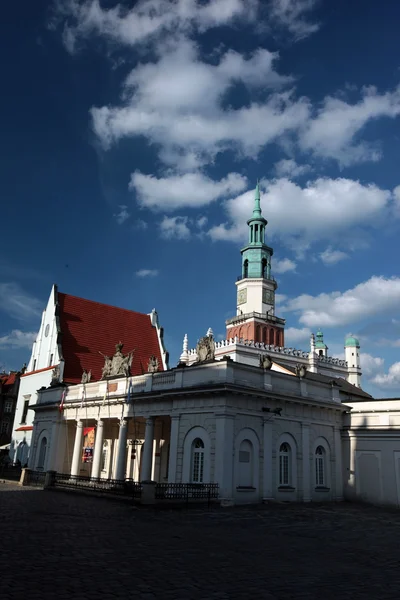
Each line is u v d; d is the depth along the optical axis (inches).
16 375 3083.2
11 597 324.2
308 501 1277.1
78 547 507.5
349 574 450.9
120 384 1429.6
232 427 1112.2
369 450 1412.4
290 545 597.3
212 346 1229.1
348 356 4084.6
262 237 3447.3
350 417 1471.5
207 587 377.1
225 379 1116.5
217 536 637.3
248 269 3341.5
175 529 680.4
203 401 1157.1
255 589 380.2
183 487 1006.4
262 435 1187.3
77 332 1946.4
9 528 609.9
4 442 2935.5
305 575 437.7
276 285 3307.1
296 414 1310.3
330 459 1412.4
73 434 1690.5
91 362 1886.1
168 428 1582.2
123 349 2022.6
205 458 1116.5
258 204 3538.4
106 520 735.1
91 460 1603.1
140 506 936.9
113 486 1206.9
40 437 1753.2
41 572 395.2
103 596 337.1
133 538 583.2
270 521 835.4
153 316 2239.2
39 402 1803.6
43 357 2010.3
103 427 1502.2
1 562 422.9
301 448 1300.4
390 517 1002.7
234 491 1083.9
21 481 1412.4
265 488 1157.1
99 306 2102.6
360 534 728.3
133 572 410.9
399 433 1363.2
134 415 1353.3
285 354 2906.0
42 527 631.2
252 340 2950.3
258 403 1194.6
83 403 1536.7
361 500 1395.2
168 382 1269.7
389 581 428.5
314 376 1980.8
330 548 589.6
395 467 1350.9
